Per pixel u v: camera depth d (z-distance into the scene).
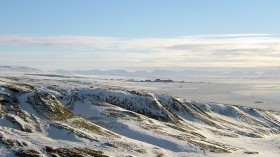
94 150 51.75
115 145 56.88
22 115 65.56
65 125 63.62
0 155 44.38
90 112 88.81
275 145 90.81
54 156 46.62
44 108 72.25
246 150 74.62
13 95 74.94
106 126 77.31
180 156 59.88
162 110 108.44
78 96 102.06
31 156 45.03
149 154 56.09
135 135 72.44
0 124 58.03
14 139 49.78
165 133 76.56
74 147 51.53
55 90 104.75
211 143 76.12
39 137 55.03
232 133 102.00
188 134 83.38
